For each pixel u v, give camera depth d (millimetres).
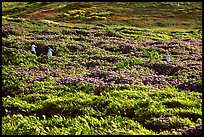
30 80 21625
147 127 14039
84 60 28203
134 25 68312
